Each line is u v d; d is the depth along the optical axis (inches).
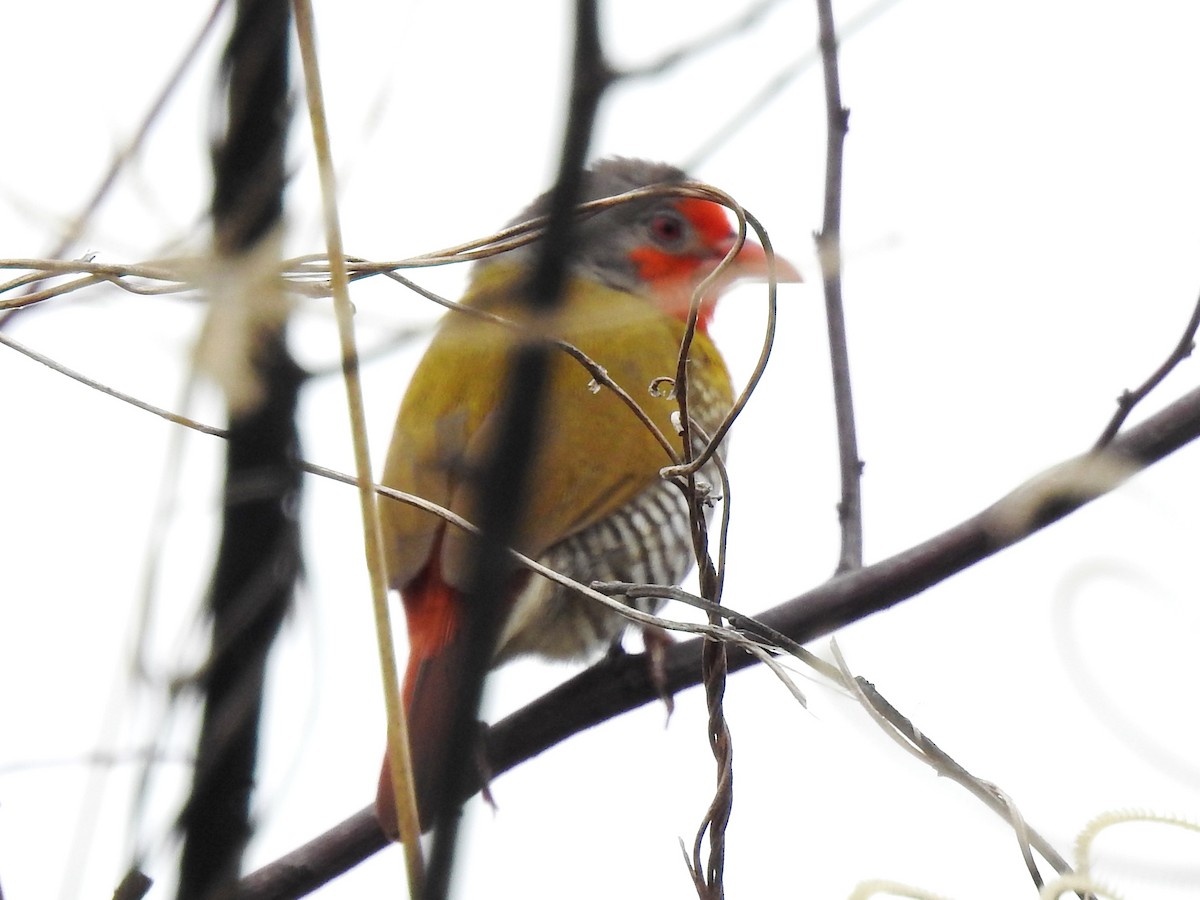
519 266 328.5
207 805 160.9
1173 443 258.7
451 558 290.7
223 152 151.0
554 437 330.0
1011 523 252.8
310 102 150.9
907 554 268.2
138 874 157.6
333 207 150.2
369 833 260.8
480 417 313.7
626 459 331.0
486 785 287.9
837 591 269.3
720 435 199.6
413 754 268.4
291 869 261.3
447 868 123.0
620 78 111.0
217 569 167.9
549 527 320.2
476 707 124.6
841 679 195.0
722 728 195.0
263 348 146.9
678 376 202.7
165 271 152.7
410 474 313.4
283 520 169.8
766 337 198.7
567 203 114.3
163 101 151.3
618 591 200.8
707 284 199.5
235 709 163.8
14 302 164.2
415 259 171.6
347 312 149.9
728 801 191.0
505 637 315.9
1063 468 249.0
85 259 161.6
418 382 331.9
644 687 301.3
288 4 156.9
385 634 160.9
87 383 168.6
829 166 239.9
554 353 128.3
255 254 136.4
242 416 165.3
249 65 154.0
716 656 197.5
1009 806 187.2
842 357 278.5
